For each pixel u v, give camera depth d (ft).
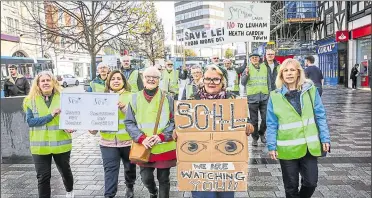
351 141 27.84
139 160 13.67
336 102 55.26
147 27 53.67
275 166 21.50
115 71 16.90
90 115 15.81
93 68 41.14
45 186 15.66
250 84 26.71
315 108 13.17
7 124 24.23
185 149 12.26
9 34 114.21
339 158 22.77
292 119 13.03
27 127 24.39
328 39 95.66
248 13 29.30
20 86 40.70
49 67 114.83
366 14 73.87
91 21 41.24
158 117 14.08
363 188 17.43
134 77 26.30
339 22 89.45
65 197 17.30
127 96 16.56
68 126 15.80
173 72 39.52
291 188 13.26
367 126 34.24
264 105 26.91
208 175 12.21
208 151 12.16
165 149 13.93
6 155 24.29
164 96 14.42
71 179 16.53
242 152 12.04
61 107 15.74
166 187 14.30
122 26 45.27
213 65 12.44
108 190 15.97
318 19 106.11
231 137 12.07
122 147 16.17
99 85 21.24
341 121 37.45
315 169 13.14
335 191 17.10
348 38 83.51
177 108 12.25
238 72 32.71
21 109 24.32
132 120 14.25
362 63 78.79
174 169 21.58
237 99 12.02
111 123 15.89
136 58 96.22
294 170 13.20
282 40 109.29
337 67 90.99
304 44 98.02
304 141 12.92
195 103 12.16
